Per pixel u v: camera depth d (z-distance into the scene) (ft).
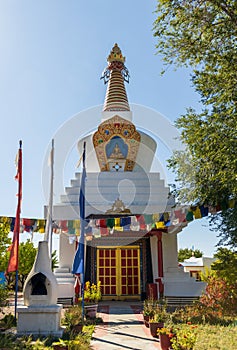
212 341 30.30
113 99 79.56
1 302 45.96
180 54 35.06
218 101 34.30
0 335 28.43
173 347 26.32
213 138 35.47
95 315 42.86
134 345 30.40
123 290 61.98
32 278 34.42
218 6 31.76
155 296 56.03
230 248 46.52
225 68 33.22
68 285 56.49
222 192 42.83
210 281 48.98
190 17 33.01
